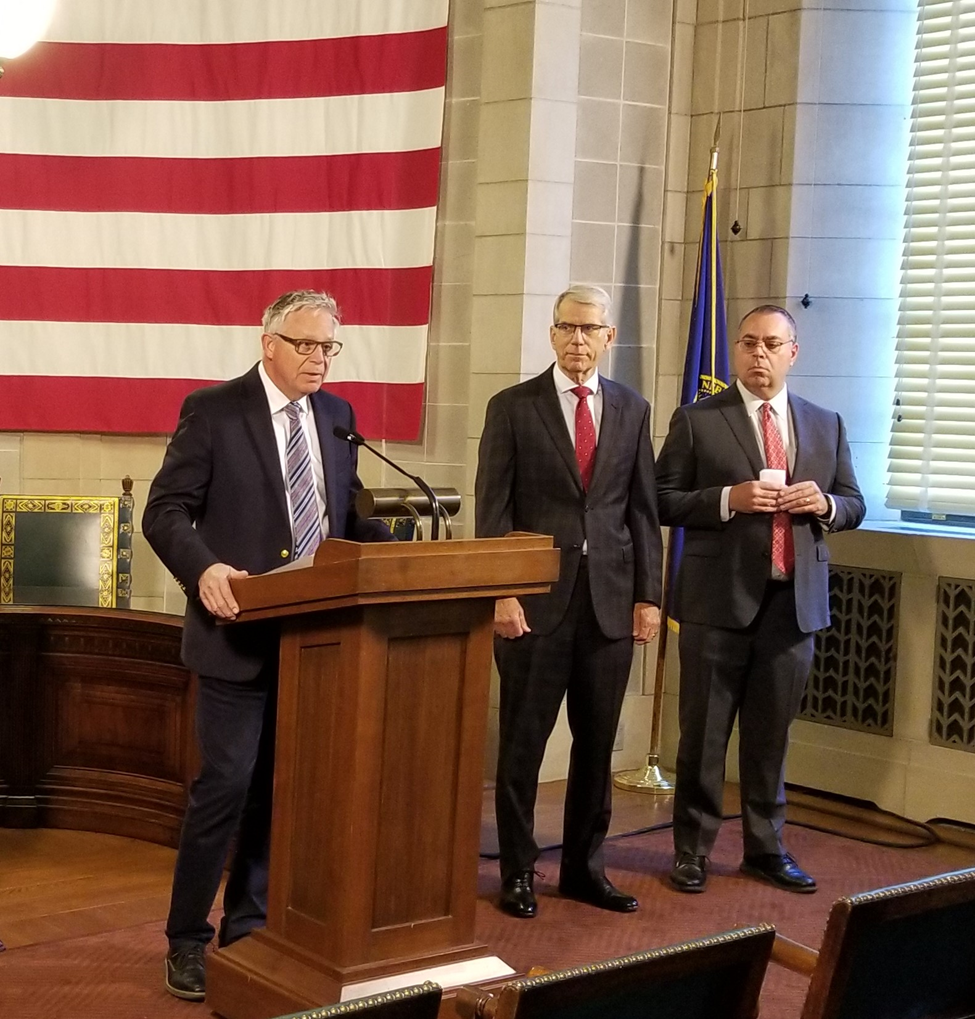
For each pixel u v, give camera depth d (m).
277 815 2.96
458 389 5.52
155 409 5.86
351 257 5.59
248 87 5.71
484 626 2.89
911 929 1.85
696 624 4.25
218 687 3.19
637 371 5.60
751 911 4.02
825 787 5.31
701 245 5.27
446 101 5.48
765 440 4.27
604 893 4.00
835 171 5.36
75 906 3.88
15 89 5.79
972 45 5.20
